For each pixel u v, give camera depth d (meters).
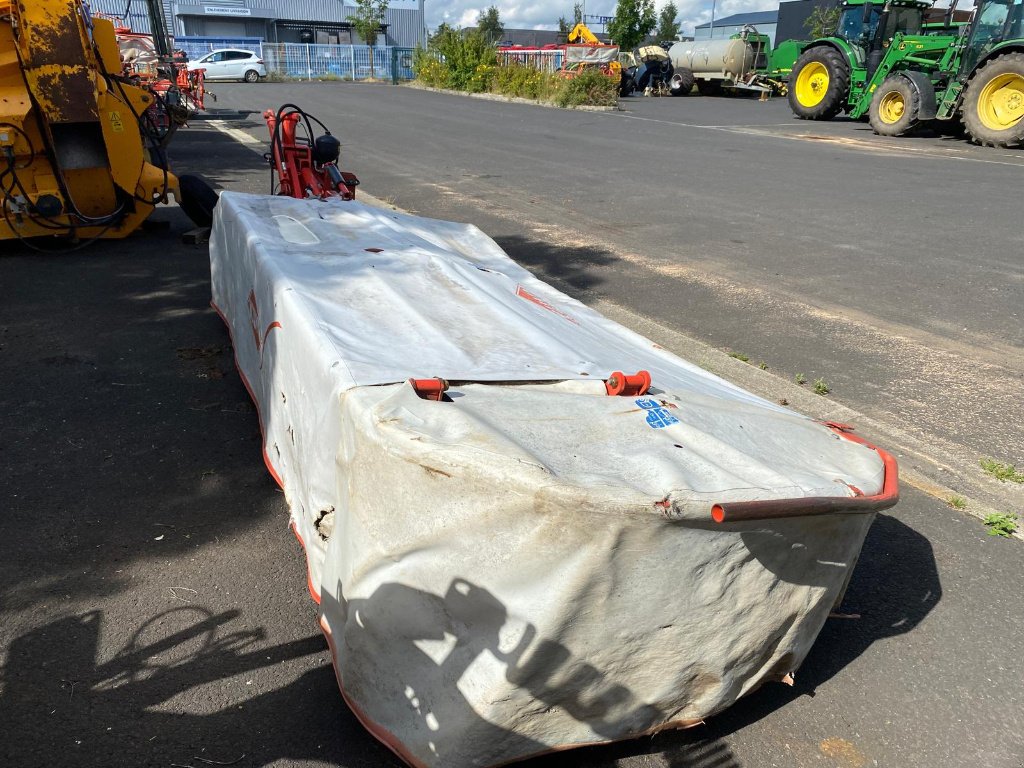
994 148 15.91
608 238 8.31
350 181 5.93
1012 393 4.73
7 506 3.21
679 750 2.26
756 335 5.62
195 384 4.45
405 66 46.69
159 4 15.98
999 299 6.52
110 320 5.41
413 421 2.00
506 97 28.77
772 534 1.94
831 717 2.42
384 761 2.15
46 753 2.11
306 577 2.89
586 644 1.86
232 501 3.35
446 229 4.92
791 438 2.46
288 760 2.14
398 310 2.95
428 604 1.93
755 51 31.78
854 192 11.12
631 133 18.19
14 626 2.56
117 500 3.31
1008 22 15.41
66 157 6.77
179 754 2.14
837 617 2.70
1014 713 2.48
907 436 4.18
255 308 3.64
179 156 12.46
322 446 2.42
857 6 20.25
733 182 11.85
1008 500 3.62
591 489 1.75
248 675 2.42
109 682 2.37
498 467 1.78
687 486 1.85
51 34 6.38
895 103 17.80
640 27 40.94
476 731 1.91
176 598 2.74
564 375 2.53
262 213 4.41
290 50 46.06
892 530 3.39
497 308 3.08
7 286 6.09
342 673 2.18
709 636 2.01
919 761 2.29
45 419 3.96
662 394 2.49
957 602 2.97
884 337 5.63
